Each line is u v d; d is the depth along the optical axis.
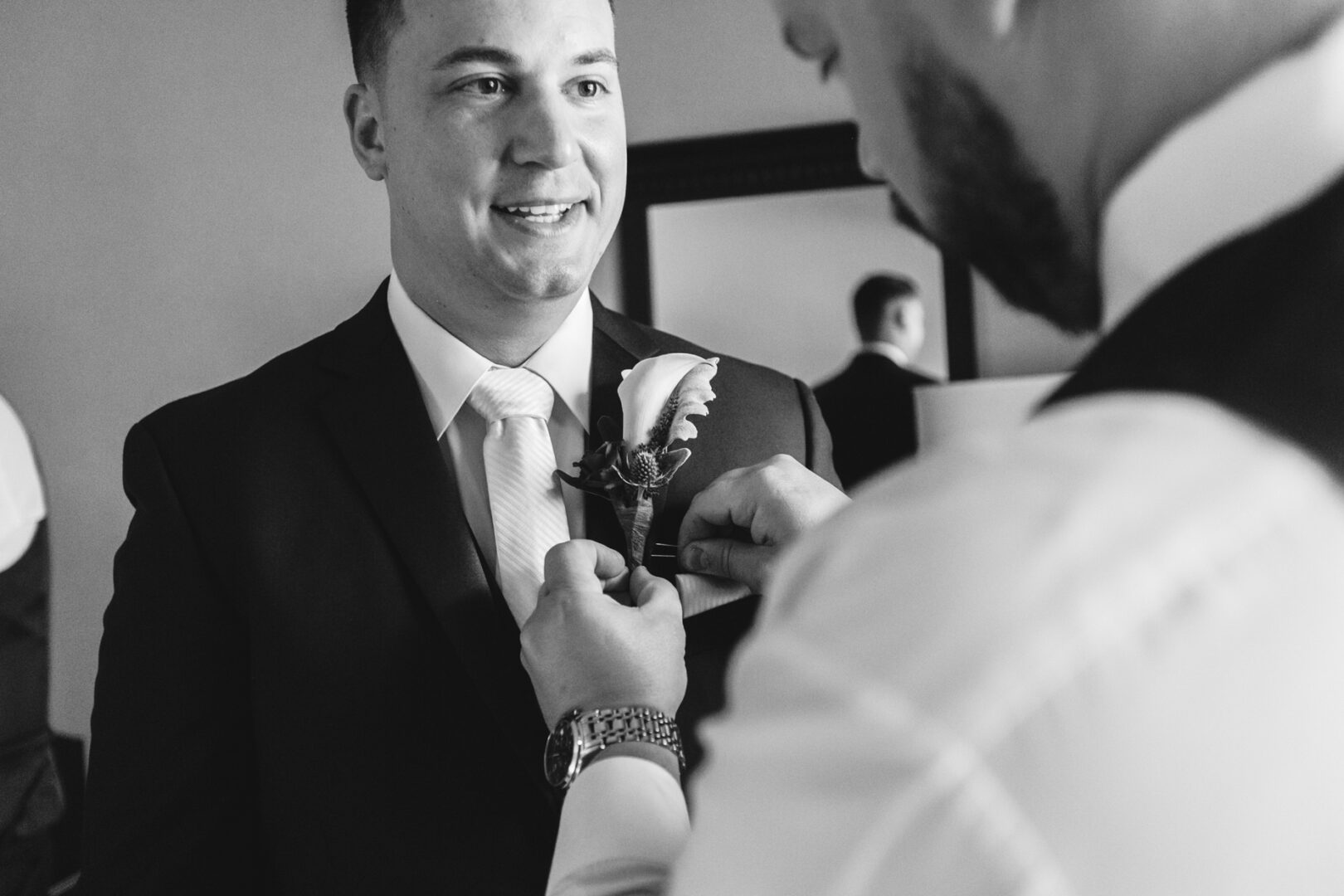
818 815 0.38
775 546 1.16
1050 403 0.43
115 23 3.76
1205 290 0.41
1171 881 0.35
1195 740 0.35
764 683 0.40
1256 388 0.39
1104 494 0.38
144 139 3.77
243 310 3.76
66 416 3.83
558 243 1.25
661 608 0.98
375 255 3.71
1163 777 0.35
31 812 1.81
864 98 0.48
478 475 1.32
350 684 1.21
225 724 1.24
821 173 3.60
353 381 1.33
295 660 1.22
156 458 1.30
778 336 3.63
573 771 0.89
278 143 3.72
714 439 1.37
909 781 0.36
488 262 1.25
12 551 1.78
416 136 1.24
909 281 3.55
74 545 3.82
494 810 1.19
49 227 3.82
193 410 1.34
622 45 3.71
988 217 0.48
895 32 0.45
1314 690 0.36
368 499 1.26
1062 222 0.47
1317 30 0.42
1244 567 0.37
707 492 1.20
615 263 3.72
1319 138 0.41
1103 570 0.37
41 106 3.80
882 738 0.37
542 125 1.21
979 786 0.36
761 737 0.40
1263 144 0.42
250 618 1.24
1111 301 0.47
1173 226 0.44
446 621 1.21
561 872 0.67
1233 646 0.36
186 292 3.78
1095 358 0.43
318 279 3.73
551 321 1.32
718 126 3.67
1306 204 0.41
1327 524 0.37
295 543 1.25
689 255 3.68
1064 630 0.36
